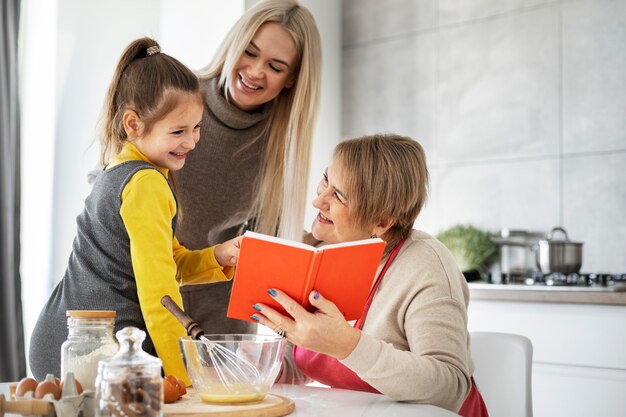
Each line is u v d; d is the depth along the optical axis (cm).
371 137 148
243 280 113
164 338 127
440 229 376
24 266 317
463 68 373
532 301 266
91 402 95
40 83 321
